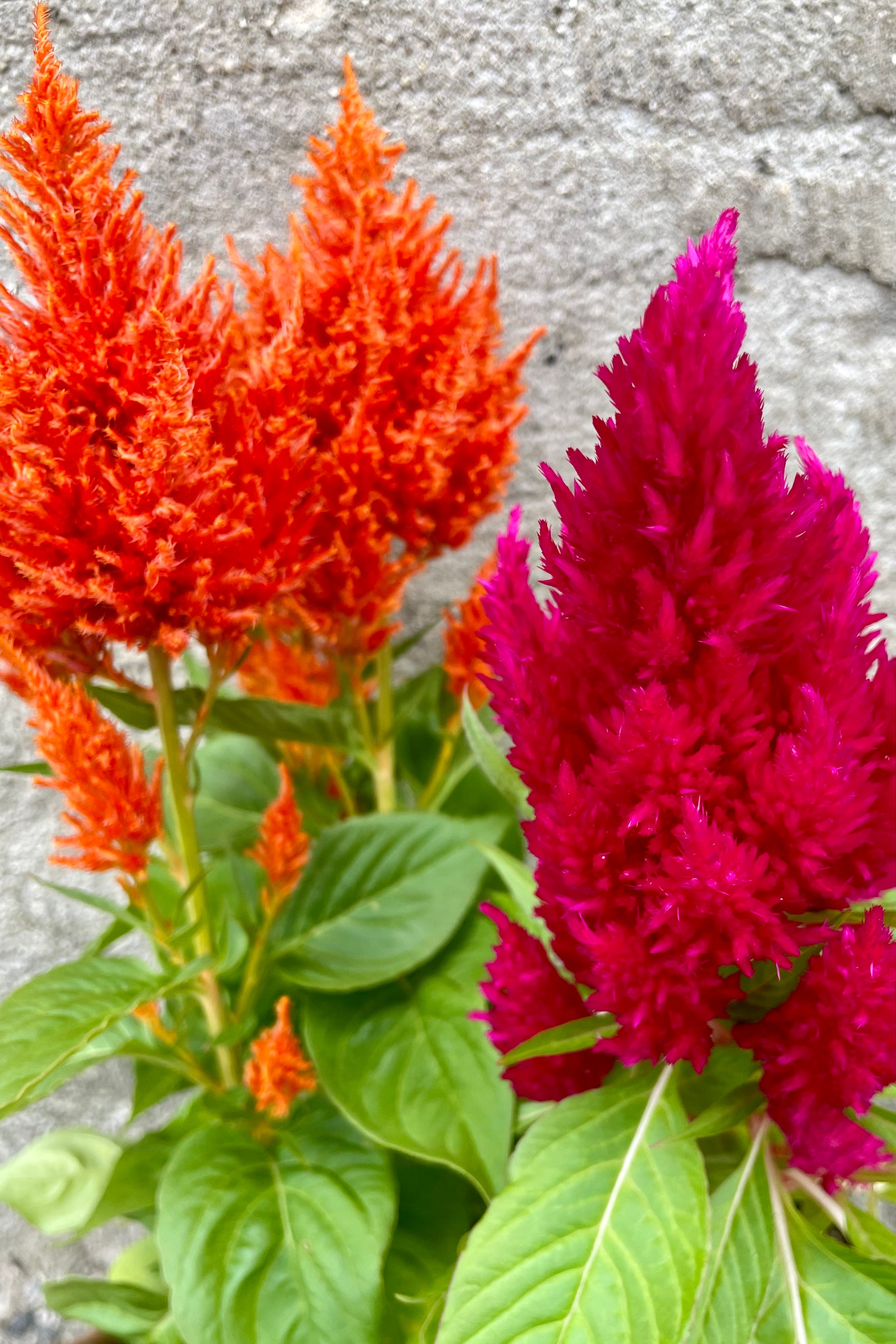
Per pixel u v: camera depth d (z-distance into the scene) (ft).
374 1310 1.66
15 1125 2.35
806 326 1.96
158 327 1.53
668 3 1.84
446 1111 1.73
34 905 2.15
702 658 1.44
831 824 1.42
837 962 1.44
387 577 1.79
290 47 1.86
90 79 1.87
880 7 1.83
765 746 1.44
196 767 1.75
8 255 1.91
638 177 1.90
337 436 1.74
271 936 1.86
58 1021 1.67
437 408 1.70
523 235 1.93
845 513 1.52
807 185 1.90
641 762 1.43
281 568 1.63
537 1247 1.49
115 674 1.67
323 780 2.04
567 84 1.87
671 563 1.44
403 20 1.85
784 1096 1.49
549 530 1.50
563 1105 1.56
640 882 1.47
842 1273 1.56
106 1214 1.81
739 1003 1.54
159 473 1.53
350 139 1.71
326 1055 1.78
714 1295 1.51
